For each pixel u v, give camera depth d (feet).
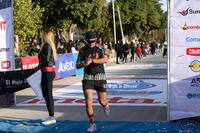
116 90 29.55
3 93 20.94
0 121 17.81
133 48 78.23
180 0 16.05
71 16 85.66
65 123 17.03
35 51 39.11
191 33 16.08
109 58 70.49
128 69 54.95
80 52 15.40
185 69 16.33
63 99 25.22
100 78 15.02
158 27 188.34
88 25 87.45
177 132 14.60
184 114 16.51
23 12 68.18
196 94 16.26
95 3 84.69
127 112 19.60
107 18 160.76
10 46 22.53
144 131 14.94
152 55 117.60
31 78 16.78
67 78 43.16
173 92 16.58
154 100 23.62
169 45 16.43
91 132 15.02
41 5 82.64
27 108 21.91
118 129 15.42
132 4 170.50
